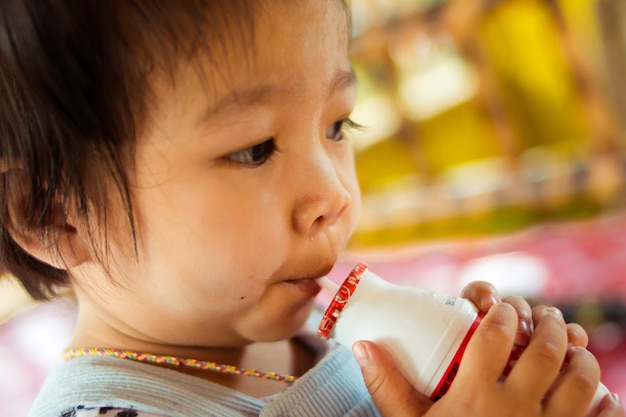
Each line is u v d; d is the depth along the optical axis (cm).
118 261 60
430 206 205
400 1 193
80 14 52
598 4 172
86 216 59
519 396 57
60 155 56
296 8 56
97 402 62
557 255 161
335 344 77
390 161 214
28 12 53
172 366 66
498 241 179
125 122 54
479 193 199
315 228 60
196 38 53
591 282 145
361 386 71
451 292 158
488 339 57
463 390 56
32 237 62
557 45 181
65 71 53
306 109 57
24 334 172
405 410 57
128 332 67
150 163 56
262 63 54
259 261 59
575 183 186
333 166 64
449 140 205
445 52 194
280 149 58
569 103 187
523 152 197
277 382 73
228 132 55
